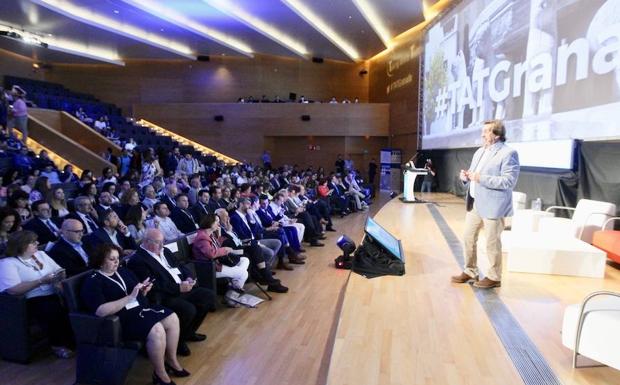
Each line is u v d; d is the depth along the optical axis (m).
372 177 16.89
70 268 3.86
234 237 5.25
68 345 3.55
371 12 13.76
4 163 8.88
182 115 17.80
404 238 5.84
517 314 3.21
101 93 18.91
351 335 2.91
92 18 13.38
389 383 2.34
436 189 13.40
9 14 12.14
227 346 3.69
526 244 4.33
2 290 3.35
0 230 3.99
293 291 5.11
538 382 2.33
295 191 8.66
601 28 5.53
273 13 13.40
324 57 19.12
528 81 7.43
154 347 2.97
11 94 12.16
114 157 12.49
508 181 3.30
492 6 8.91
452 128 11.30
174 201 7.15
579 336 2.46
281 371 3.28
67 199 7.45
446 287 3.83
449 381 2.35
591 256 4.12
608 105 5.39
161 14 13.14
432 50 12.99
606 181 5.55
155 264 3.62
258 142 17.73
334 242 7.82
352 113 17.53
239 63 19.12
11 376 3.18
